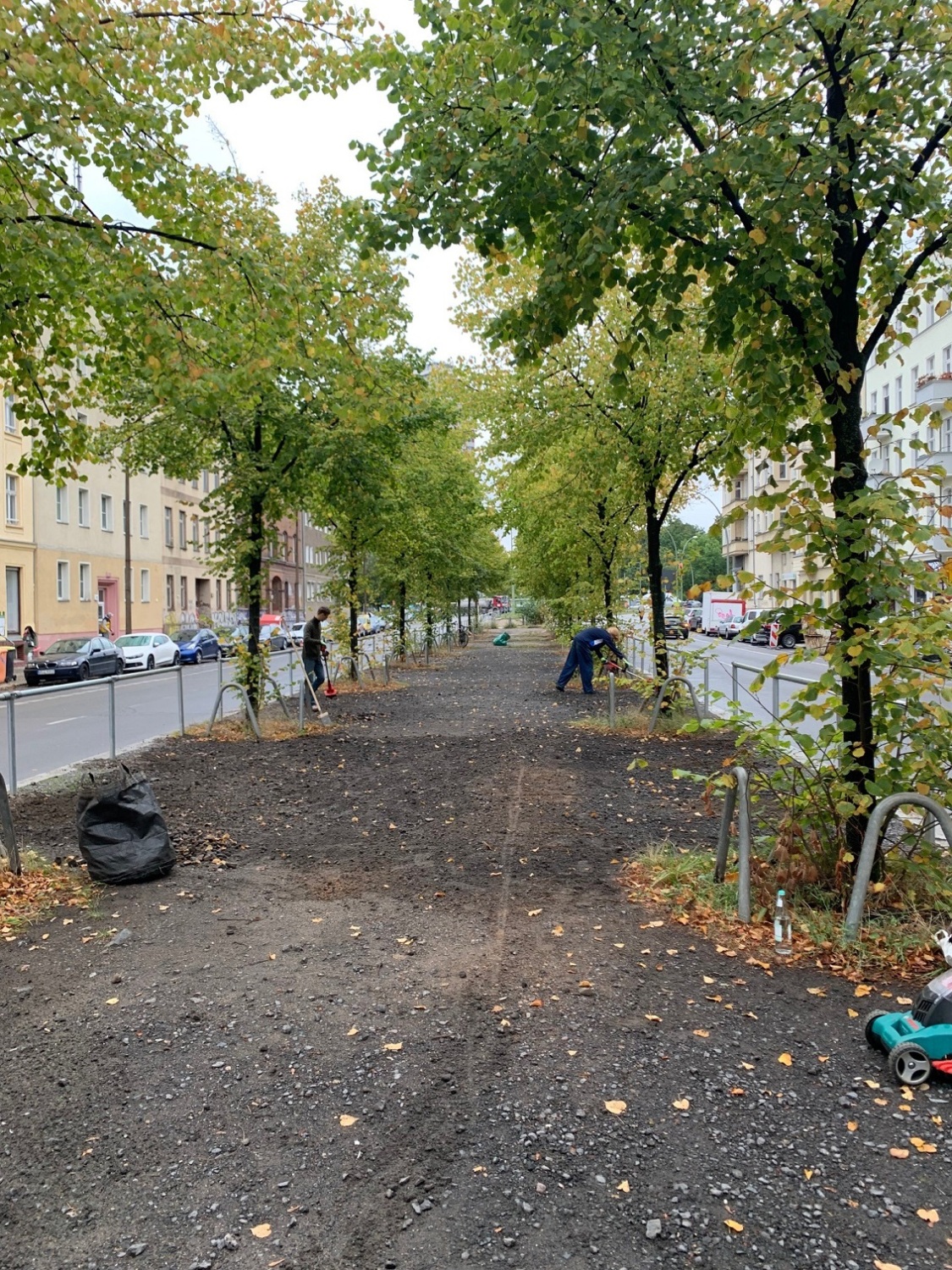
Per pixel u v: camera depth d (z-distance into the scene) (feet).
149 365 24.23
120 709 61.67
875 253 19.17
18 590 119.44
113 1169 9.75
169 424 44.14
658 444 39.86
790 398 18.90
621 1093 11.06
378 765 34.94
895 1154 9.77
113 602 146.92
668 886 18.63
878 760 19.02
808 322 17.70
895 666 15.61
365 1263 8.29
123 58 21.75
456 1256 8.36
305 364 25.53
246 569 46.06
